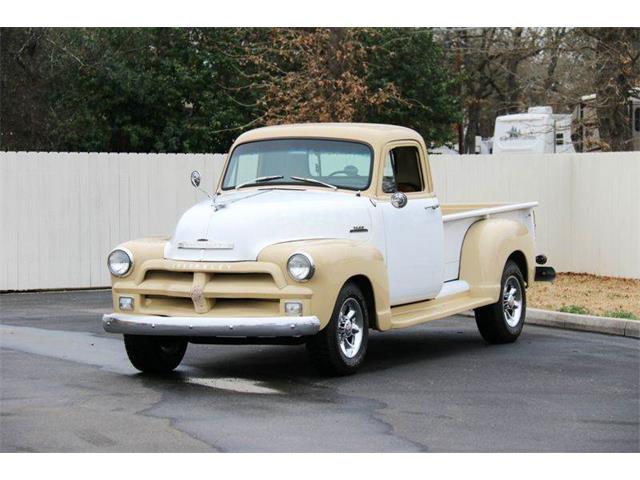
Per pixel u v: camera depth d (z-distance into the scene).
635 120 28.27
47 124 29.55
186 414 8.38
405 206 11.10
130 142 30.36
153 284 9.84
